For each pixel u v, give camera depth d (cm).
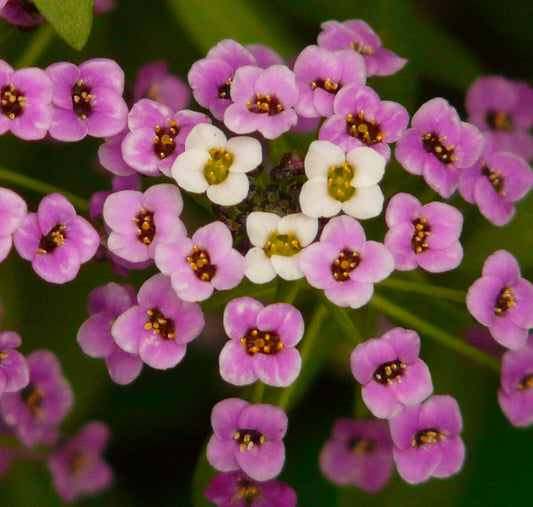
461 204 18
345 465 18
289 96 17
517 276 17
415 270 18
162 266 16
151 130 17
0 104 17
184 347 17
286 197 17
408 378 17
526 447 18
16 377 17
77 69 17
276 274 17
